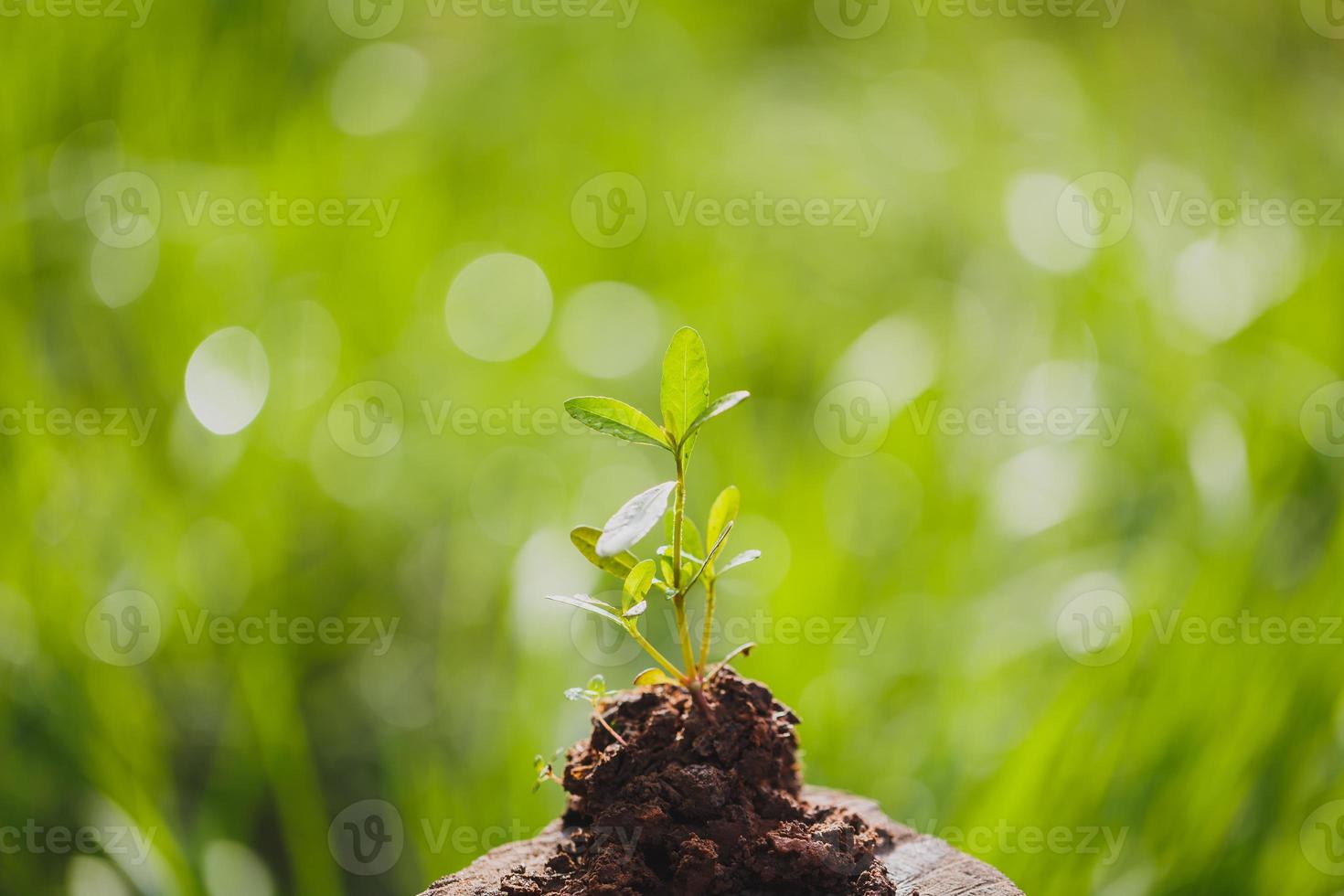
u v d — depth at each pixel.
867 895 1.06
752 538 1.74
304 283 2.00
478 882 1.07
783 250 2.50
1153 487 1.88
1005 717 1.55
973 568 1.77
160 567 1.57
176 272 1.91
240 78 2.31
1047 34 3.09
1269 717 1.39
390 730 1.52
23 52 2.01
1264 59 2.89
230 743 1.46
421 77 2.63
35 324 1.78
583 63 2.89
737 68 3.15
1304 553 1.72
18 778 1.37
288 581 1.64
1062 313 2.18
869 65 3.19
